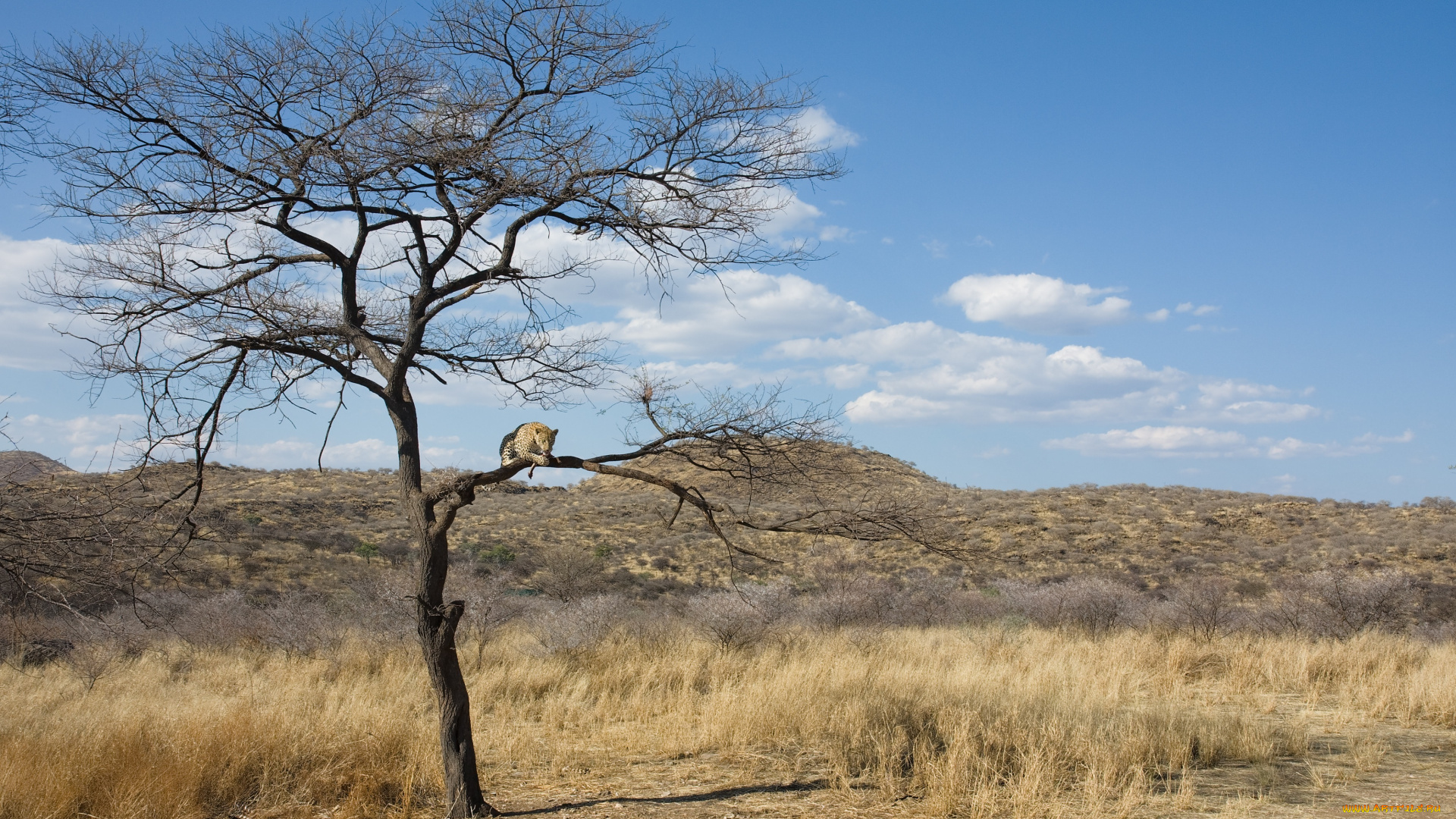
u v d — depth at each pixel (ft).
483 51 20.68
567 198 19.93
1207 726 27.04
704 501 20.75
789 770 24.12
